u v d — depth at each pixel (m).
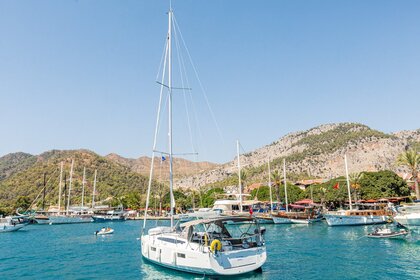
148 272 24.23
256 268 21.83
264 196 105.44
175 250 23.19
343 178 96.38
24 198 125.19
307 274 22.38
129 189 195.88
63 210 106.25
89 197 157.75
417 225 35.56
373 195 85.50
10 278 23.75
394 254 28.77
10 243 45.44
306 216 64.94
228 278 21.16
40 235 56.97
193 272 21.95
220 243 20.86
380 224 58.38
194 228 23.17
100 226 77.94
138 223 87.12
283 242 38.69
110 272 24.84
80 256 32.88
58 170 186.62
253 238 23.00
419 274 21.72
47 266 27.89
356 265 24.81
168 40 32.62
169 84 31.95
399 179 88.12
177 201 115.31
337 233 46.94
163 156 32.72
